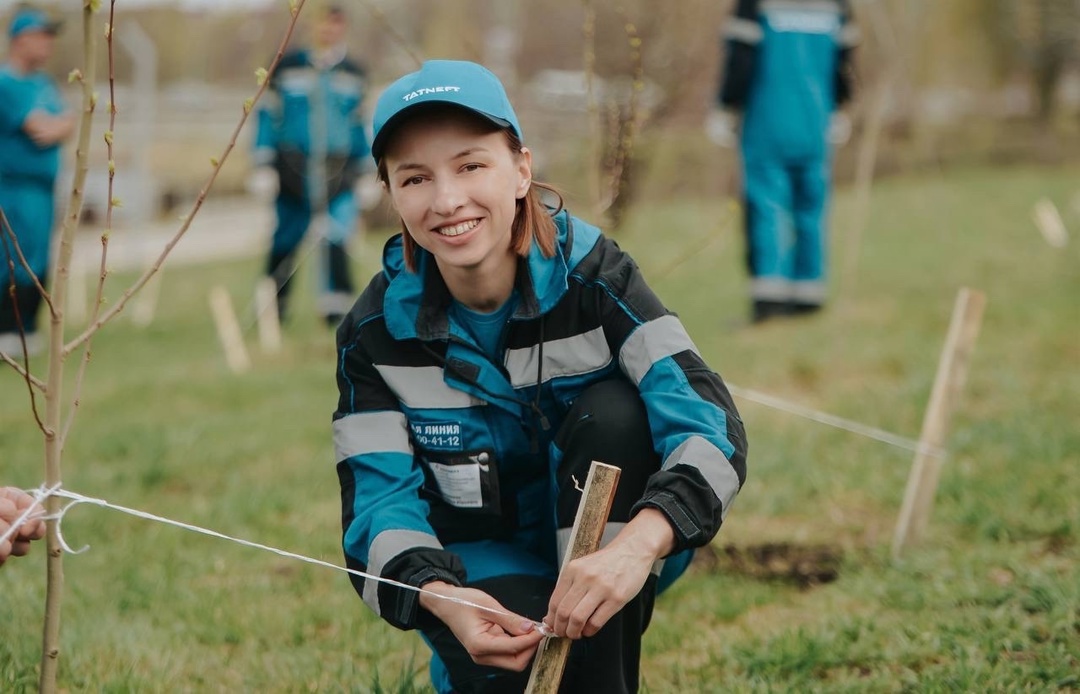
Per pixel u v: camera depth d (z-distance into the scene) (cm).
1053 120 2506
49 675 244
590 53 448
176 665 355
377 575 257
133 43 1922
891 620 356
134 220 2275
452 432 271
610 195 453
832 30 862
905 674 320
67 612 395
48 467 239
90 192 2438
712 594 395
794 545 438
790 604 387
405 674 331
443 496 280
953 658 328
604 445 257
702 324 878
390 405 274
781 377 686
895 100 2317
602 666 258
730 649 346
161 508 525
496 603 251
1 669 338
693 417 253
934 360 686
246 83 2786
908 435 549
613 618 258
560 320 265
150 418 709
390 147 249
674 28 1412
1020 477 466
